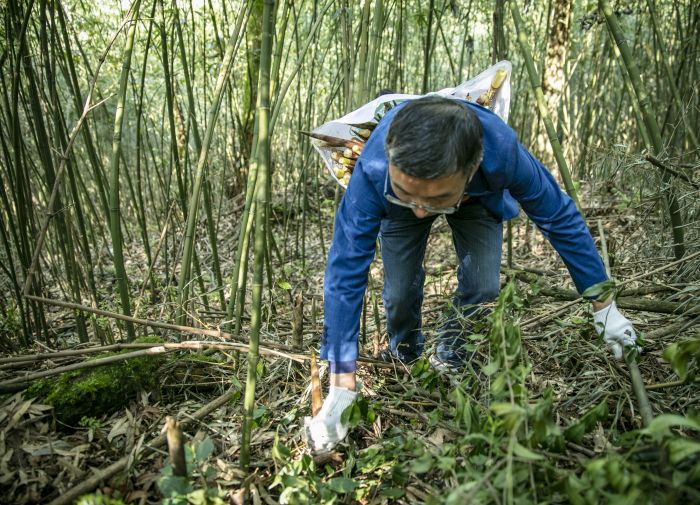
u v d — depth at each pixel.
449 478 1.41
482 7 5.30
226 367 2.06
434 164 1.14
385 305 1.96
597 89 4.95
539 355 2.05
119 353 2.01
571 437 1.30
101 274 4.03
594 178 4.14
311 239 5.14
